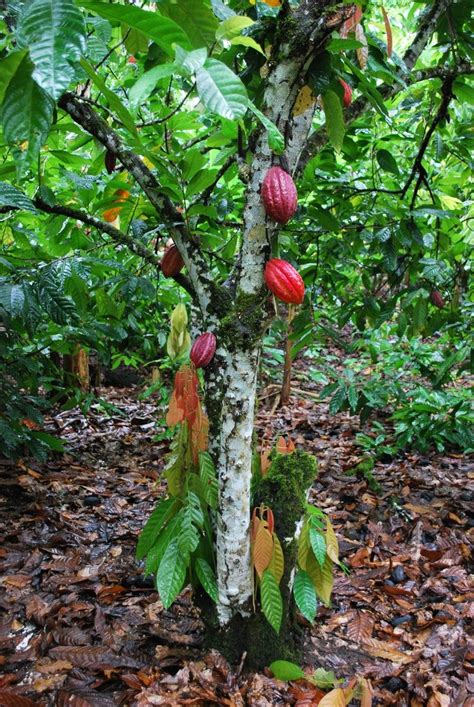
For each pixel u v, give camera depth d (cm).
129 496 348
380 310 311
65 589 244
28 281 219
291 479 192
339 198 288
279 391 557
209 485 178
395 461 405
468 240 311
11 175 227
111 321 333
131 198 248
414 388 482
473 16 284
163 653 202
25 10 75
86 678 191
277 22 153
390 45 185
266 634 193
